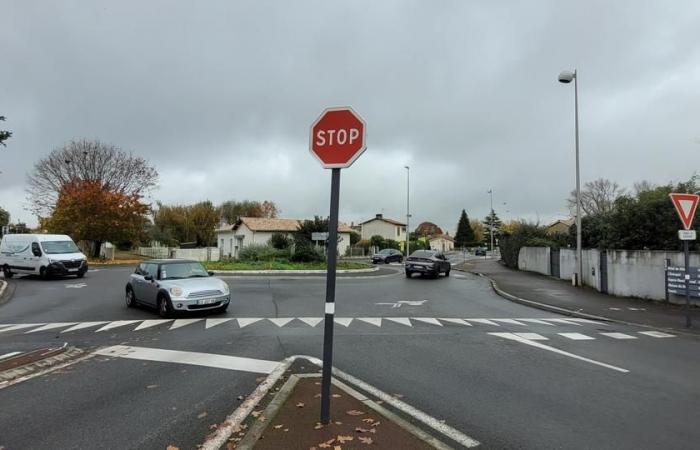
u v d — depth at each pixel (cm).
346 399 548
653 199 1778
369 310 1405
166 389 613
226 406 544
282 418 482
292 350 847
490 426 486
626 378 674
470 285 2336
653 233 1748
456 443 444
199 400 566
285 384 610
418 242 7712
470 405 550
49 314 1330
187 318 1234
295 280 2392
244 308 1416
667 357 817
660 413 527
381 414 497
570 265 2459
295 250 3388
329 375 462
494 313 1404
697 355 836
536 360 782
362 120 446
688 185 1797
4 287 1959
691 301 1505
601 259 1934
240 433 455
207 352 834
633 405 554
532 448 433
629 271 1762
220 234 6531
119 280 2339
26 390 613
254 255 3453
